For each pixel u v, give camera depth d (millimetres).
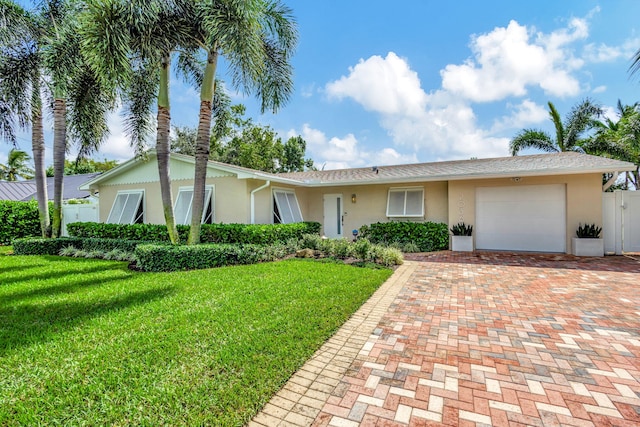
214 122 12961
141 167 14094
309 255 10461
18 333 4195
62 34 10602
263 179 11992
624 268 8633
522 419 2650
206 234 11180
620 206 11164
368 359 3643
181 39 9094
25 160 37250
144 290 6168
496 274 8039
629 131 16438
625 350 3818
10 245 15117
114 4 7641
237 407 2746
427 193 13844
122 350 3670
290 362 3457
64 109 12344
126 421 2547
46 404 2740
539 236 11867
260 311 4945
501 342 4074
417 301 5781
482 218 12680
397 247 12383
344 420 2643
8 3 10664
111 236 13133
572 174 11242
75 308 5145
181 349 3689
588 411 2740
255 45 8391
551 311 5207
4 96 11414
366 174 15445
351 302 5484
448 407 2805
